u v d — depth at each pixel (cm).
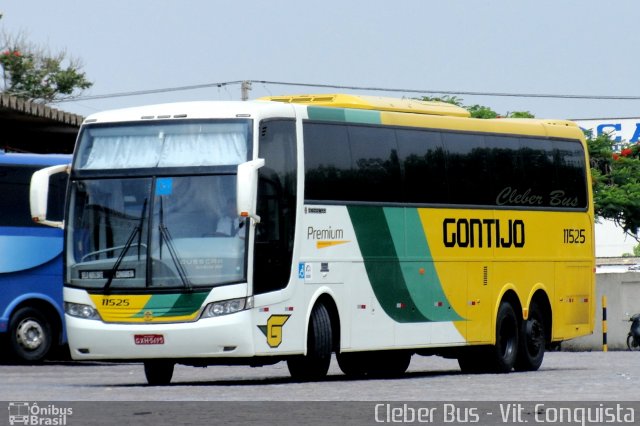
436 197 3134
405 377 3131
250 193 2531
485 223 3281
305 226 2747
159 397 2269
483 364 3347
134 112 2728
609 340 5378
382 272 2956
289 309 2691
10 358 4009
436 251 3120
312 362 2791
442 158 3164
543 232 3481
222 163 2639
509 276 3356
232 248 2597
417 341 3056
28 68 7738
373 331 2934
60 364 3912
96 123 2742
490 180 3306
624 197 8338
